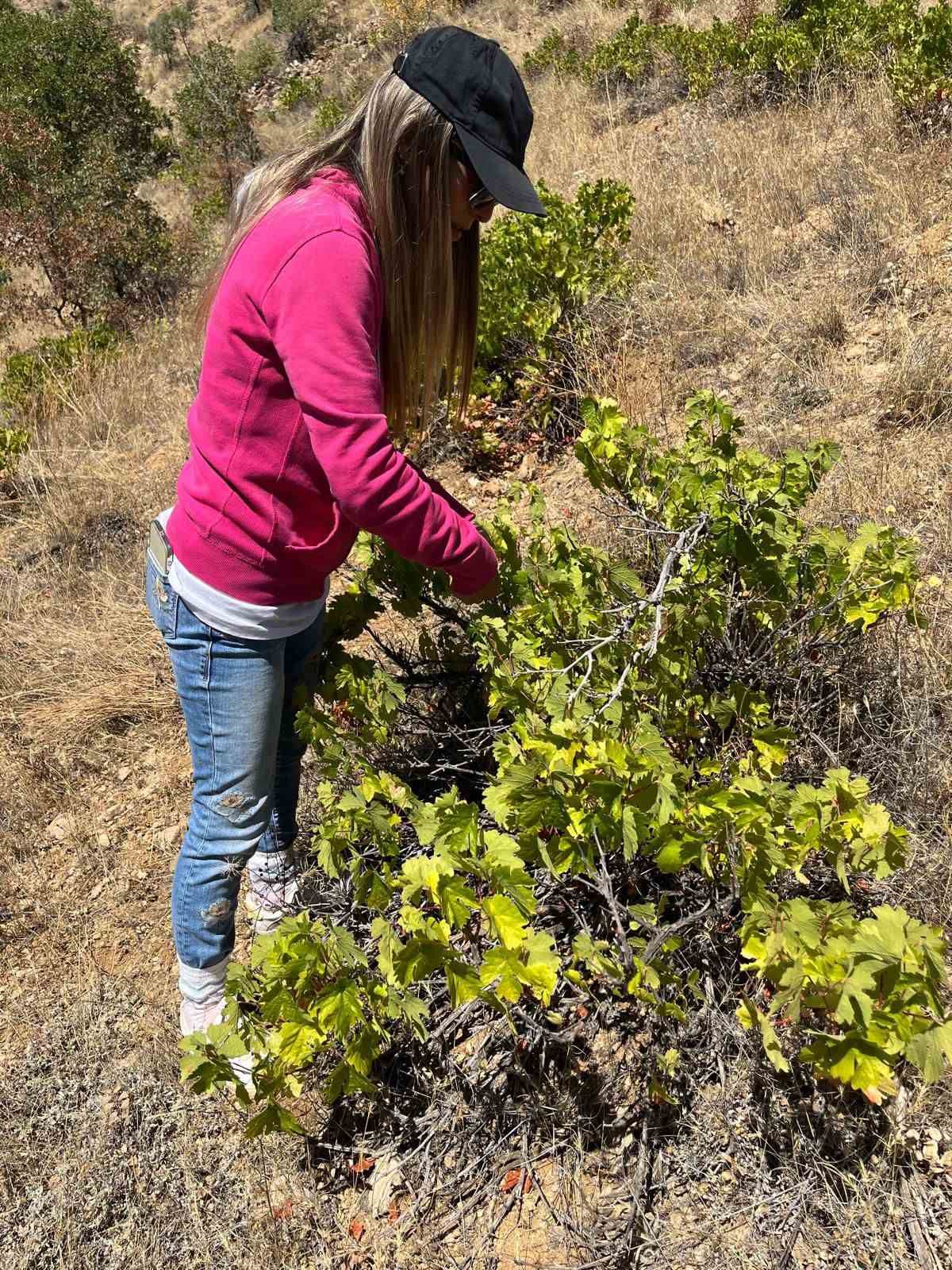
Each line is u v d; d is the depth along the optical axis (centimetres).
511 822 174
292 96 2111
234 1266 188
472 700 253
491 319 410
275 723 192
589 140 829
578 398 397
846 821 168
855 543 223
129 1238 194
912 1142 176
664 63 933
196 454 173
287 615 182
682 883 202
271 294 149
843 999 139
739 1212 174
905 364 353
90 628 367
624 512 285
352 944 177
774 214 511
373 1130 204
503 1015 206
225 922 204
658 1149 186
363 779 199
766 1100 185
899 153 525
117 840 285
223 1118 211
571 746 178
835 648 238
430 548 166
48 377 658
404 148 155
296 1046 167
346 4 2627
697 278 467
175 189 1950
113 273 1268
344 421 149
